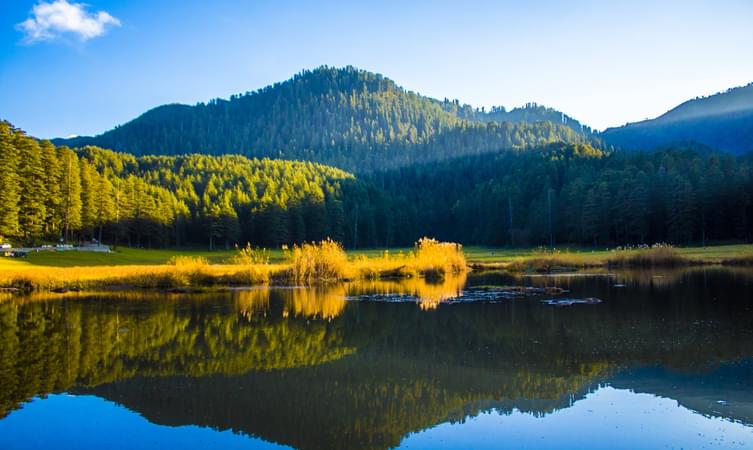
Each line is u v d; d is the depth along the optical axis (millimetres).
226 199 102688
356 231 113812
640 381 13328
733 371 13992
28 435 10594
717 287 31516
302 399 12500
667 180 83938
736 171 82188
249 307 27547
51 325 22688
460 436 10188
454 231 125750
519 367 14922
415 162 193250
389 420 11125
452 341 18453
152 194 105062
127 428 10883
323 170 153750
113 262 60000
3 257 53938
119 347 18312
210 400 12539
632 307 24625
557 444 9711
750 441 9680
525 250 86625
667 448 9445
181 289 36531
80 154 138875
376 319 23172
